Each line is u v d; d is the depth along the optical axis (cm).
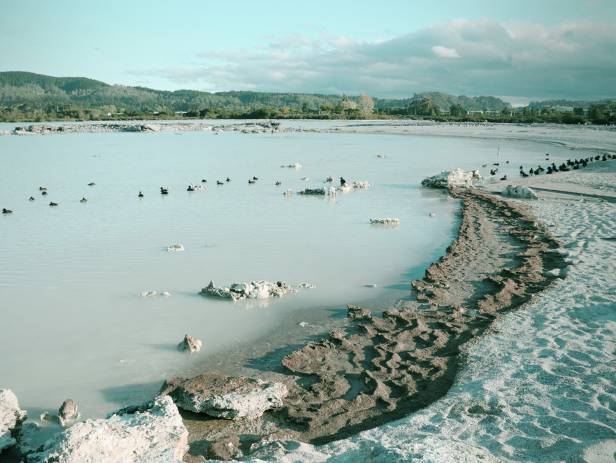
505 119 17362
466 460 866
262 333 1725
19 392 1385
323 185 4912
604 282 2028
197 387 1309
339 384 1394
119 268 2400
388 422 1212
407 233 3047
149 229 3164
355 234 3027
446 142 10069
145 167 6384
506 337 1600
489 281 2130
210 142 10488
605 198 3875
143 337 1697
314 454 1023
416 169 6116
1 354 1591
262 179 5316
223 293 2038
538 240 2727
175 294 2072
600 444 998
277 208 3825
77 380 1441
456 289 2078
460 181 4769
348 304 1962
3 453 1112
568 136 10556
